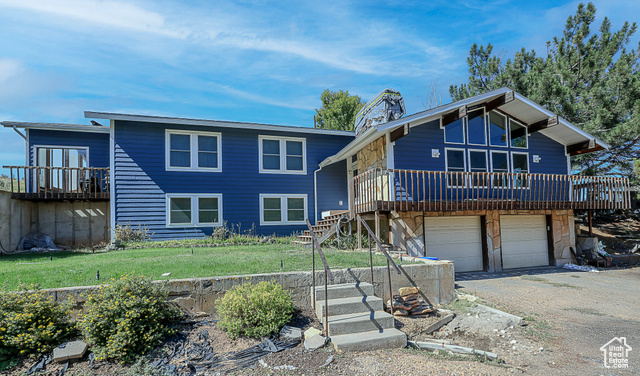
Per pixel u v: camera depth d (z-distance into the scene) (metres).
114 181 13.38
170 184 14.13
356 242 11.15
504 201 11.73
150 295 4.83
